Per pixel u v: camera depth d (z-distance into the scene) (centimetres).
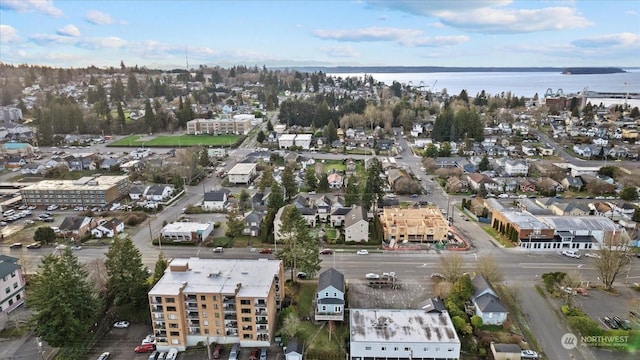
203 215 11275
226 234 9788
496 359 5619
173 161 15500
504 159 16150
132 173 14900
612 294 7225
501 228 9794
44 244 9344
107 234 9756
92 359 5750
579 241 8912
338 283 6688
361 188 12662
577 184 13100
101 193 11850
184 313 5947
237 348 5959
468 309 6619
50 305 5666
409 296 7200
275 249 9044
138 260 6631
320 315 6397
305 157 17850
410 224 9494
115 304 6712
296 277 7800
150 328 6431
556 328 6328
